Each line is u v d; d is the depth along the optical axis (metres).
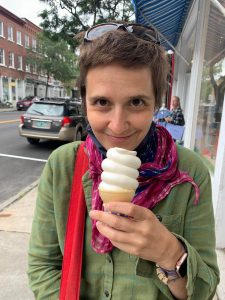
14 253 3.50
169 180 1.03
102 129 0.94
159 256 0.83
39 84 49.00
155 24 6.98
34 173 7.07
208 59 5.68
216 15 5.07
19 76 41.97
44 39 41.84
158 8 5.68
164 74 0.97
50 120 9.59
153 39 0.94
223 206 3.23
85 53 0.92
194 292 0.94
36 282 1.17
